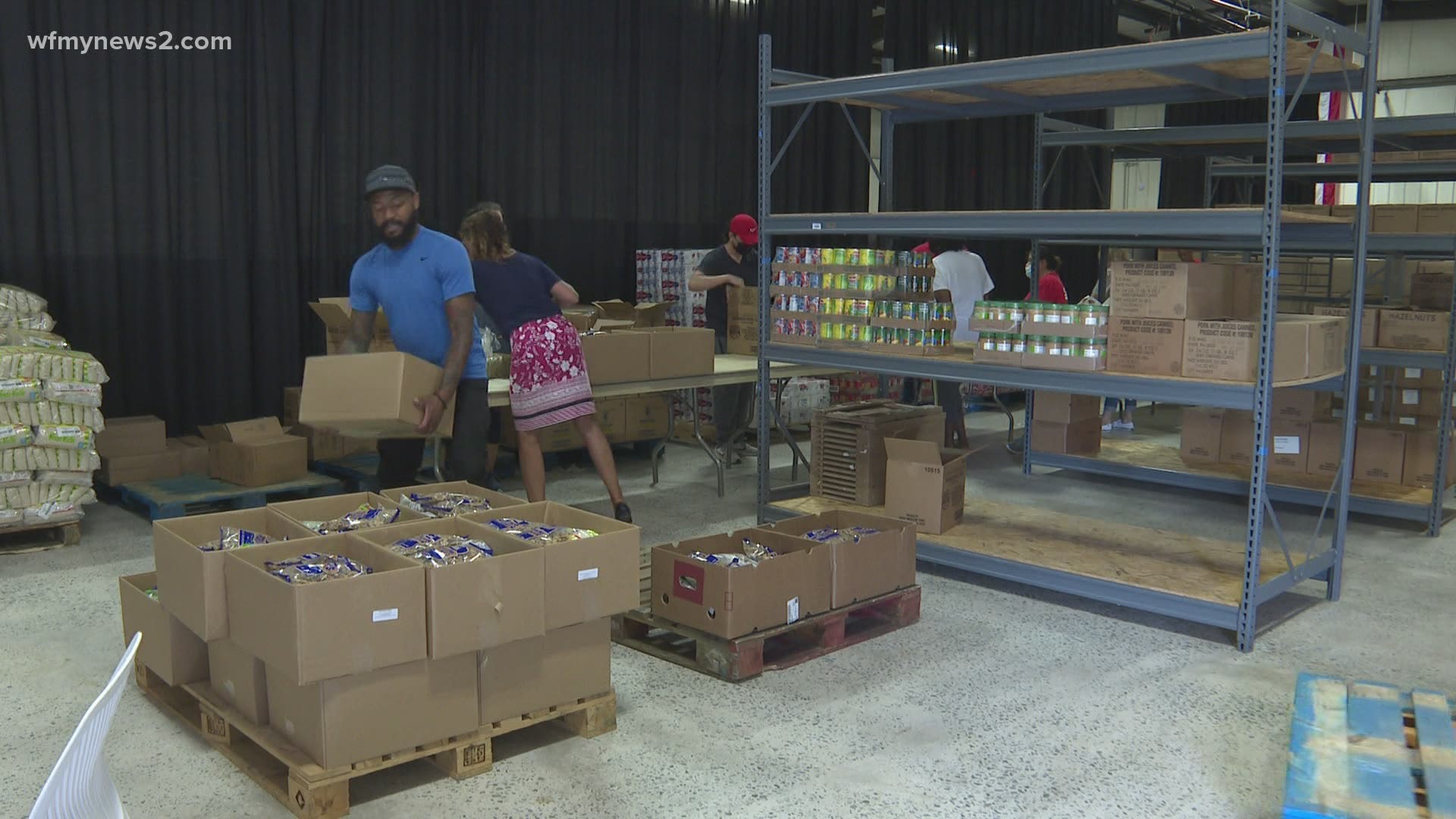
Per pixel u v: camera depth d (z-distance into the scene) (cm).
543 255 721
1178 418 895
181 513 489
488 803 254
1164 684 335
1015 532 461
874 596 374
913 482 462
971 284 664
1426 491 551
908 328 446
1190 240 612
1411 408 588
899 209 922
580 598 277
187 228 595
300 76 614
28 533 481
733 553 372
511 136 698
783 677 337
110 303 576
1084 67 381
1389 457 565
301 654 232
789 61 831
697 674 339
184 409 607
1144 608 385
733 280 623
